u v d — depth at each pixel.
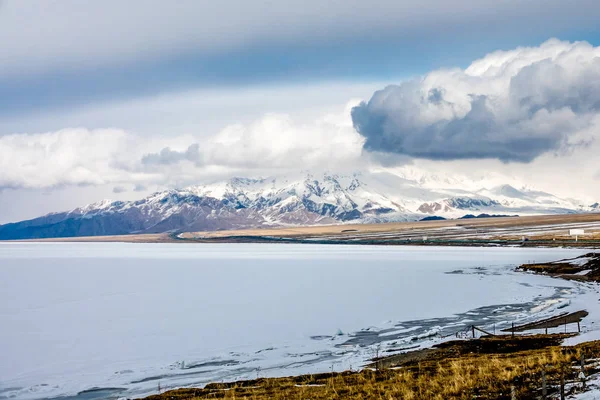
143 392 39.06
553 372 31.89
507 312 66.94
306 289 93.00
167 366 45.59
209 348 51.19
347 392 33.09
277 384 37.62
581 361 30.27
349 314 67.62
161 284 104.56
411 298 80.19
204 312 70.31
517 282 97.62
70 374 43.69
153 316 67.81
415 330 57.72
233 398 33.25
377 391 32.41
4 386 41.00
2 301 81.94
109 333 58.00
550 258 145.25
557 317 61.31
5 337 56.47
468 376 33.41
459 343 49.44
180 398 35.66
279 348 50.91
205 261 177.88
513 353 42.03
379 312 68.75
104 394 38.88
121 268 149.75
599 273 101.31
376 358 45.62
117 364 46.25
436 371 37.03
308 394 33.25
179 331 58.69
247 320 64.50
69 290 95.44
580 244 194.25
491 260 148.00
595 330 50.12
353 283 100.69
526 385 30.08
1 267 157.25
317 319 64.56
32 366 46.06
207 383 40.50
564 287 88.94
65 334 57.72
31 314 70.00
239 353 49.31
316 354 48.38
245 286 99.19
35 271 140.38
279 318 65.50
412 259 161.25
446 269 125.81
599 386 27.80
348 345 51.62
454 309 70.06
